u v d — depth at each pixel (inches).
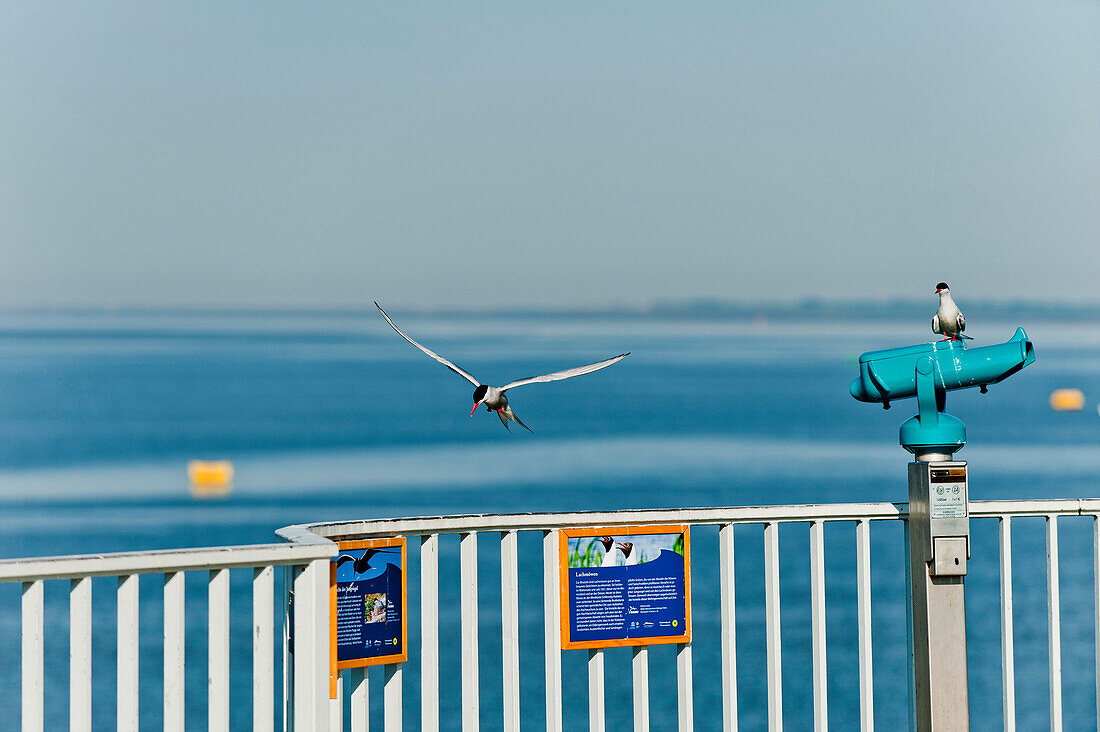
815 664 181.3
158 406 3986.2
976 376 179.2
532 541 1343.5
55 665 753.6
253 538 1678.2
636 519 177.2
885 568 1176.8
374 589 160.9
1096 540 190.1
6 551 1560.0
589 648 177.0
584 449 2785.4
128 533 1728.6
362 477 2385.6
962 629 181.6
